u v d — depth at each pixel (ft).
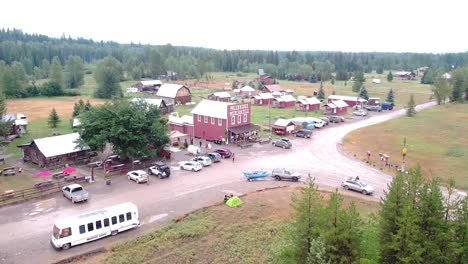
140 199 154.71
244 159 217.56
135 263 107.65
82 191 154.10
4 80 465.06
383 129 304.91
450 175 189.88
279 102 416.05
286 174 181.27
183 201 153.28
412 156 225.15
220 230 129.08
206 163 201.57
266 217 139.33
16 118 296.71
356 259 86.38
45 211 142.20
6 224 131.34
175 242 119.85
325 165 208.13
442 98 454.40
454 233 89.25
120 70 629.51
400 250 90.07
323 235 83.46
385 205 97.50
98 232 121.39
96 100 464.65
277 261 105.29
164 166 183.42
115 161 205.98
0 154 225.35
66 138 212.84
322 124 316.40
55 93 504.84
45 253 112.57
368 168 203.31
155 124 201.46
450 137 277.03
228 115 254.06
